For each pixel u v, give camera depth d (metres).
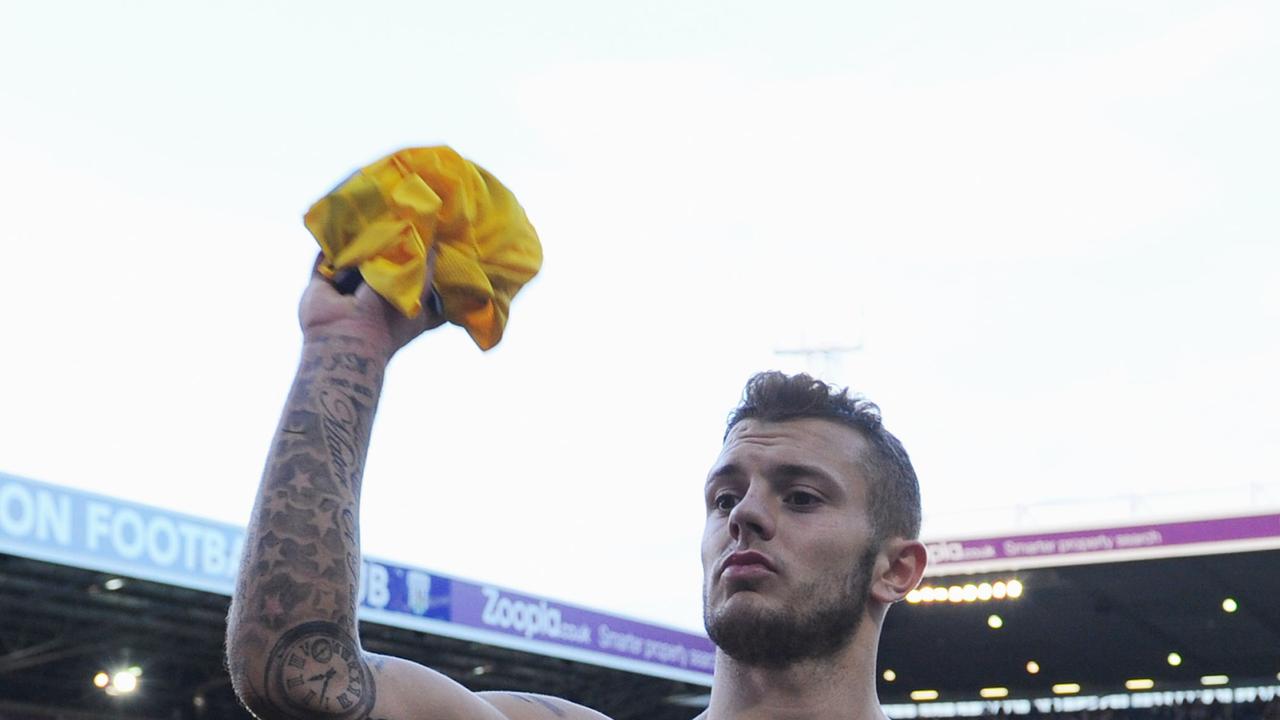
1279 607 25.73
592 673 23.47
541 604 19.50
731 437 2.75
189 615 17.25
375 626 19.56
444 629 17.91
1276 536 21.89
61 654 17.61
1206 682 30.39
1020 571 24.38
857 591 2.65
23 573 15.30
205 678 20.23
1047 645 28.61
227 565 14.85
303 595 2.30
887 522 2.70
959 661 29.67
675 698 24.52
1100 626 27.42
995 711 31.41
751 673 2.65
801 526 2.64
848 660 2.66
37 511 13.12
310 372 2.43
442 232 2.48
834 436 2.70
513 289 2.56
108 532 13.74
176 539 14.41
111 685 18.77
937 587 24.44
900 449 2.78
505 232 2.56
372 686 2.39
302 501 2.34
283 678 2.27
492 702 2.77
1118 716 30.44
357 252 2.40
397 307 2.39
